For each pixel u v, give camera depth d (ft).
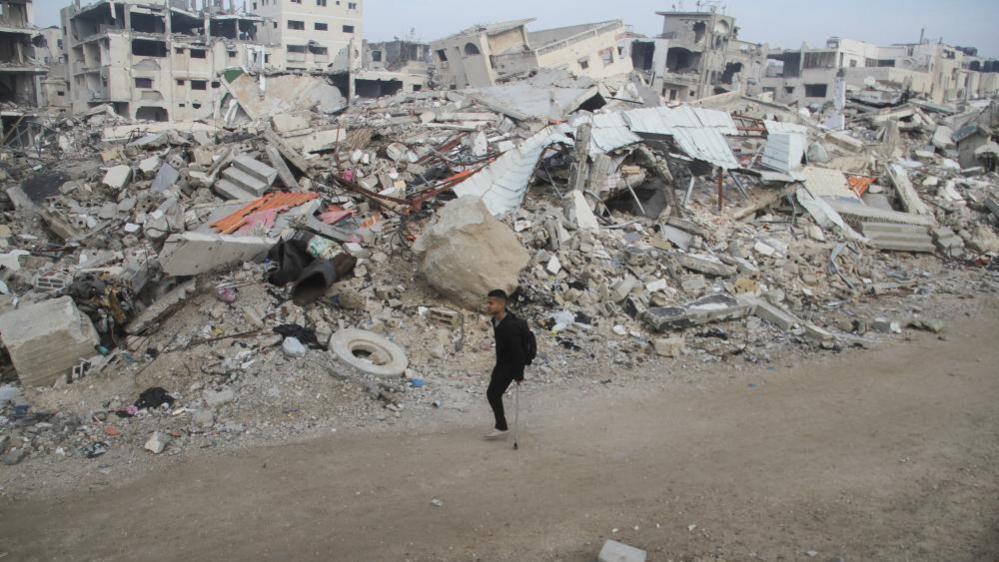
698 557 16.38
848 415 26.76
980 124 86.43
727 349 35.24
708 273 44.52
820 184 65.36
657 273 42.91
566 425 25.59
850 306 44.62
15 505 19.97
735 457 22.52
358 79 151.23
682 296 41.27
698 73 167.22
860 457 22.53
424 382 29.50
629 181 54.19
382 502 19.47
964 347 36.83
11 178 61.16
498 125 77.82
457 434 24.71
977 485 20.43
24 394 27.94
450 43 131.54
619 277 41.50
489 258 35.12
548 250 42.88
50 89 179.52
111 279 35.47
